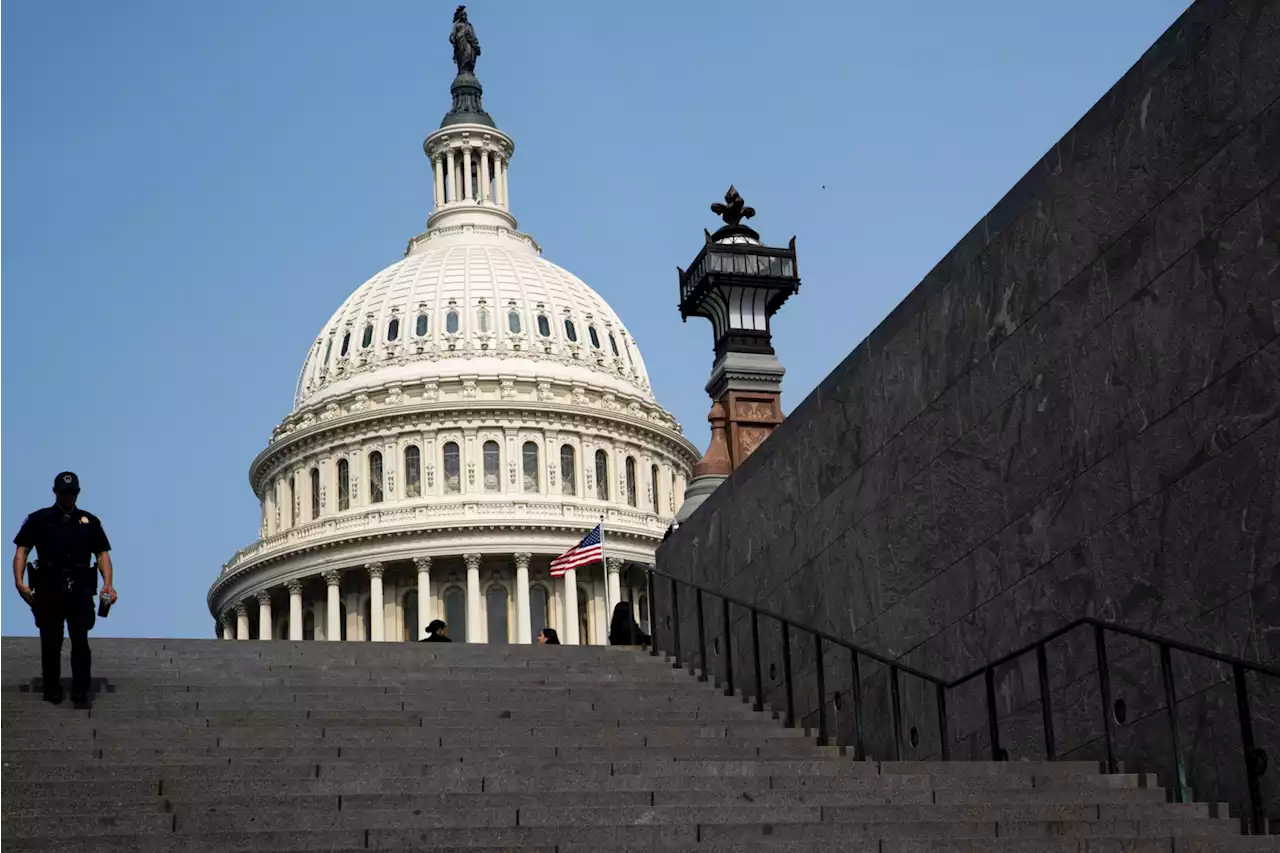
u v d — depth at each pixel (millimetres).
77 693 17312
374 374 115938
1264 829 12992
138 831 12281
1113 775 14789
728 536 24719
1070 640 16531
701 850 11836
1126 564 15789
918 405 19609
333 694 18453
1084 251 16578
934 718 18875
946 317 19078
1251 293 14336
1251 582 14219
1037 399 17297
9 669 19641
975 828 12734
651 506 116250
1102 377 16250
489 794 13320
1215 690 14531
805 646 22000
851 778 14414
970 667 18203
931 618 19031
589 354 119812
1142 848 12055
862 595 20641
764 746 17172
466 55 139500
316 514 114312
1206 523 14781
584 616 110812
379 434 113188
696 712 19328
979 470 18281
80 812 12719
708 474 29016
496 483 112062
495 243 129625
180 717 16828
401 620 110375
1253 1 14352
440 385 114125
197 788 13414
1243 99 14477
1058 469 16891
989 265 18250
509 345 117250
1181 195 15219
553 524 109000
